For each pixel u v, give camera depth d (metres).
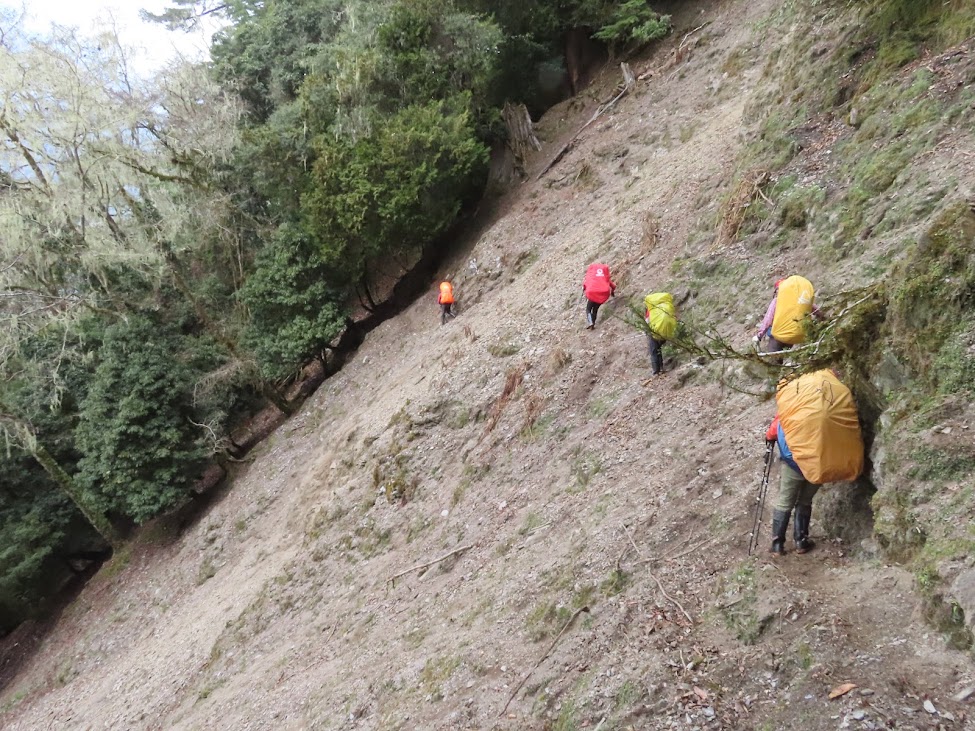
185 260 22.38
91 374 21.48
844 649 4.13
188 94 19.53
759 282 8.48
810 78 9.89
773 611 4.57
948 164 7.03
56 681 17.80
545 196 17.56
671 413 7.95
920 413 4.57
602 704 4.79
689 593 5.24
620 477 7.55
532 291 13.59
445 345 14.91
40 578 23.19
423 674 6.84
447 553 8.96
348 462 13.66
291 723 7.93
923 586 4.04
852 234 7.69
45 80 16.59
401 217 17.94
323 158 18.22
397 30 18.50
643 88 18.02
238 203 21.77
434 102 18.16
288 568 12.23
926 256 4.91
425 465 11.50
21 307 18.58
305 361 20.48
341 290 20.55
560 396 9.98
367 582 10.04
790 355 5.20
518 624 6.45
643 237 11.74
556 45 21.44
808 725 3.82
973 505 4.11
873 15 9.26
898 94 8.22
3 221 16.67
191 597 16.56
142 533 21.14
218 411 20.02
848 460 4.58
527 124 19.66
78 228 18.19
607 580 5.93
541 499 8.45
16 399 21.75
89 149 17.41
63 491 22.86
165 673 12.92
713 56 16.84
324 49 20.28
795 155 9.48
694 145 13.88
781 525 4.91
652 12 19.55
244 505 17.88
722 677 4.42
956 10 8.23
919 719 3.58
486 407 11.39
